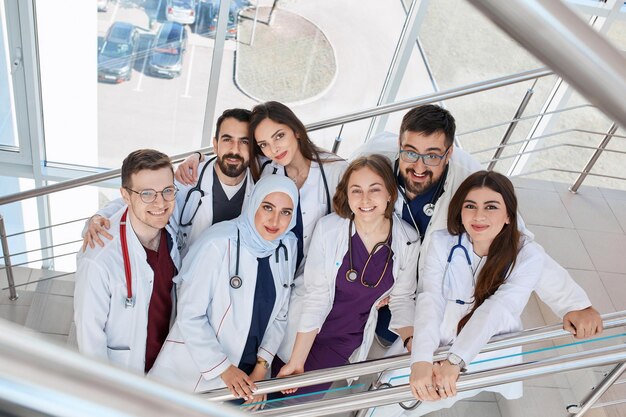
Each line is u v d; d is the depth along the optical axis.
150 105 5.12
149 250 2.44
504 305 2.18
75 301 2.39
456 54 4.95
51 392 0.20
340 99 5.18
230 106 5.12
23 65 4.81
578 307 2.26
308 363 2.50
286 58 4.95
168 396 0.22
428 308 2.24
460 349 2.07
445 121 2.33
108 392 0.21
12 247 5.78
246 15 4.74
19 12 4.59
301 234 2.59
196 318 2.38
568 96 4.98
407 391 2.15
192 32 4.81
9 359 0.20
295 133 2.50
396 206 2.46
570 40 0.28
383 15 4.84
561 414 2.52
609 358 2.17
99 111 5.14
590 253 3.65
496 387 2.45
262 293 2.44
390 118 5.27
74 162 5.38
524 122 5.21
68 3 4.67
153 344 2.54
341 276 2.40
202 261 2.37
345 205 2.37
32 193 3.55
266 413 2.22
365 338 2.48
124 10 4.72
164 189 2.32
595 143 5.04
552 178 5.33
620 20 4.71
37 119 5.05
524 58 4.93
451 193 2.45
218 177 2.62
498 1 0.27
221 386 2.50
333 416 2.34
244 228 2.41
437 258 2.32
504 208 2.19
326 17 4.82
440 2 4.70
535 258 2.25
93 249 2.39
